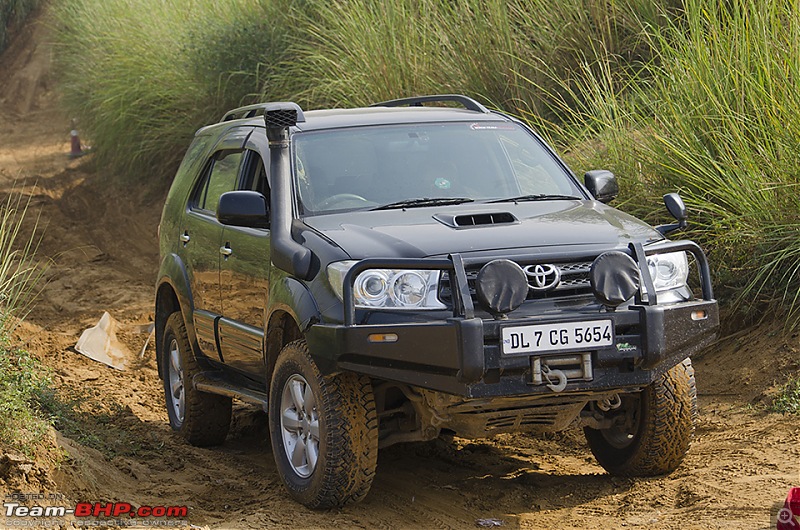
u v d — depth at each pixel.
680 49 20.50
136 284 29.23
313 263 11.56
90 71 42.12
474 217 11.90
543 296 10.80
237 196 12.54
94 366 21.66
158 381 20.56
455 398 10.80
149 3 39.53
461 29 25.98
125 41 38.72
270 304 12.22
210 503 12.50
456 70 25.77
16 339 22.56
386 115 14.34
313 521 11.24
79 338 23.12
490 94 25.11
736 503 11.04
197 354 15.67
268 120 12.95
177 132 36.19
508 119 14.66
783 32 18.55
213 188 15.57
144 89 37.03
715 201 18.12
